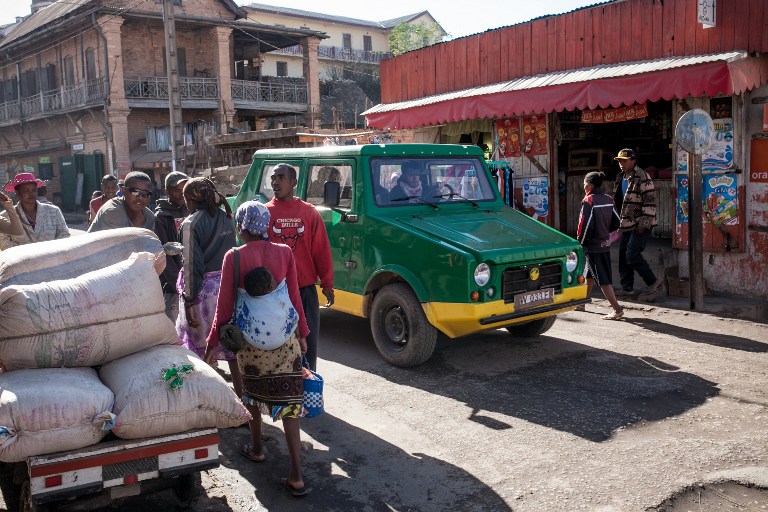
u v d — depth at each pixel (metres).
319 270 5.22
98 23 30.06
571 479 4.02
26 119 37.00
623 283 9.02
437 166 7.07
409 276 6.05
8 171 40.31
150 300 3.65
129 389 3.25
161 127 31.03
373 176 6.61
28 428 2.97
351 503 3.85
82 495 3.19
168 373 3.30
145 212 5.16
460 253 5.69
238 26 33.44
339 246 6.81
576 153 11.95
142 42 32.97
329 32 60.50
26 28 38.91
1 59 38.75
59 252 3.63
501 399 5.37
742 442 4.46
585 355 6.47
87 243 3.74
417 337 6.02
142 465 3.23
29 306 3.29
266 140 19.27
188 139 24.83
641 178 8.42
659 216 10.90
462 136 13.22
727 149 8.61
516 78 11.19
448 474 4.15
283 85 36.53
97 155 32.56
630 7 9.49
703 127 7.86
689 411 5.02
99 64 31.97
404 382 5.86
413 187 6.83
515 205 11.65
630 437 4.59
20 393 3.05
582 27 10.15
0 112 39.59
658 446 4.44
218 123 33.41
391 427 4.89
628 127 12.32
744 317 7.85
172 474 3.30
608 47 9.84
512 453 4.40
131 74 32.72
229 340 3.81
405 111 11.90
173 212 5.26
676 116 9.05
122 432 3.17
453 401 5.36
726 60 7.65
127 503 3.86
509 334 7.29
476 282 5.69
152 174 31.22
